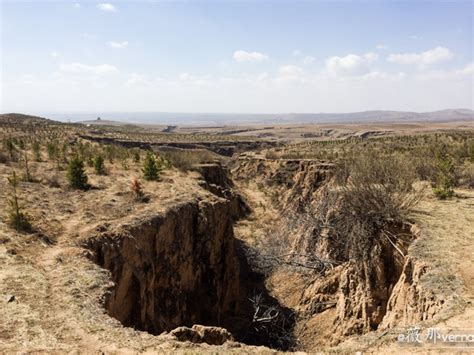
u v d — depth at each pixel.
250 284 36.69
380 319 20.34
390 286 20.44
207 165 57.94
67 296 13.69
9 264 15.48
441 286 14.11
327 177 51.50
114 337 11.29
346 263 27.20
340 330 22.17
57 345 10.57
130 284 19.92
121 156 48.34
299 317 27.86
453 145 53.78
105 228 21.09
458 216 21.89
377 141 87.69
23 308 12.39
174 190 33.09
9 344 10.36
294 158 75.12
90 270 16.28
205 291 28.48
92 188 30.64
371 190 22.00
